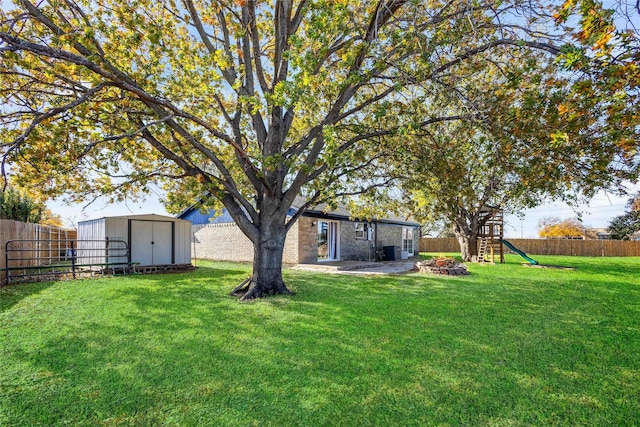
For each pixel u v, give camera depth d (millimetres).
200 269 13492
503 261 17203
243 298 7312
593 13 3238
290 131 9727
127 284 9328
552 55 5812
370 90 9031
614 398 3150
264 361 3930
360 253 18641
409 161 7867
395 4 6312
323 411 2910
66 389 3283
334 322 5488
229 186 7770
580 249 27625
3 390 3252
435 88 6590
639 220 29641
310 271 12539
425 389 3289
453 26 6488
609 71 3465
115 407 2979
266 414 2867
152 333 4914
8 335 4812
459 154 7398
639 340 4715
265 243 7895
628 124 3600
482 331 5062
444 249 31031
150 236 13258
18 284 9320
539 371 3709
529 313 6176
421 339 4688
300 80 5816
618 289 8805
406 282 9734
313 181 9117
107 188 8086
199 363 3869
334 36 6480
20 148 5477
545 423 2758
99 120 6203
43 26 6047
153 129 7773
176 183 9344
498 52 6898
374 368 3748
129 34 6176
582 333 5012
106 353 4164
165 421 2777
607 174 4875
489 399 3115
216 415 2854
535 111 4980
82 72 5621
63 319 5641
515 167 5617
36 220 14984
